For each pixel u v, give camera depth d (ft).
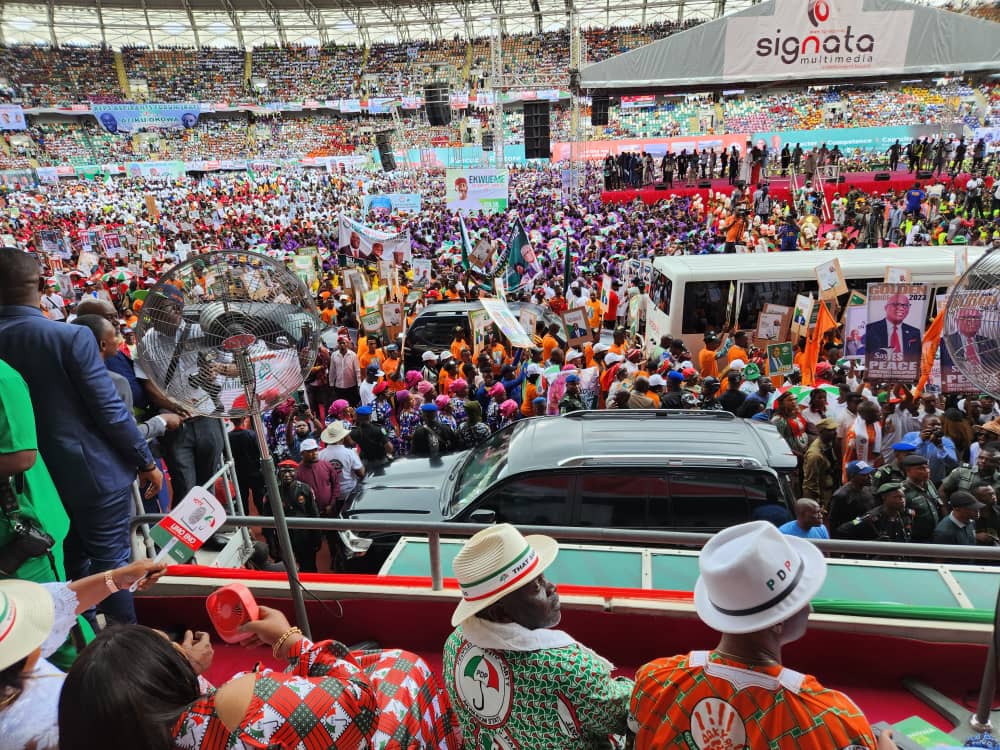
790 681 5.70
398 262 58.34
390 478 23.13
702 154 108.58
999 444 22.34
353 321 54.65
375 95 226.38
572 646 6.95
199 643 7.59
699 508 18.61
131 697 5.16
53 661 9.77
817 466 24.27
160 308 9.22
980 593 12.39
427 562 15.97
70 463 11.15
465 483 21.24
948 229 78.28
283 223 117.91
